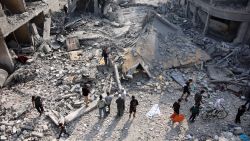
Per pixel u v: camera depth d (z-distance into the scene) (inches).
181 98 567.5
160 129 541.6
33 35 850.1
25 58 744.3
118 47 781.3
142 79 663.8
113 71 685.3
